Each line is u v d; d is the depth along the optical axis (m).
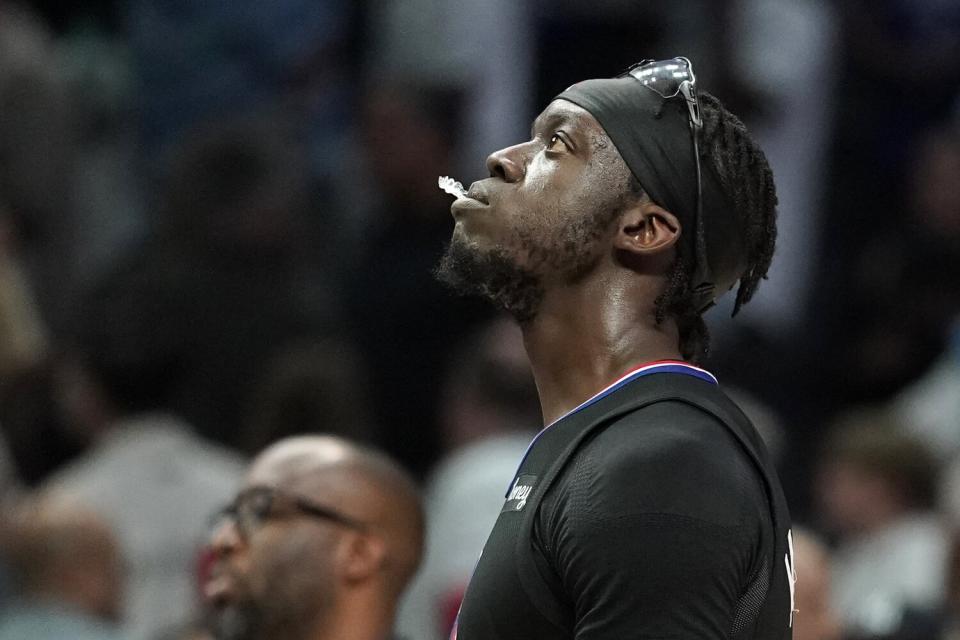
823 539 22.52
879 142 27.94
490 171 8.68
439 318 23.69
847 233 27.70
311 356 19.25
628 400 8.02
